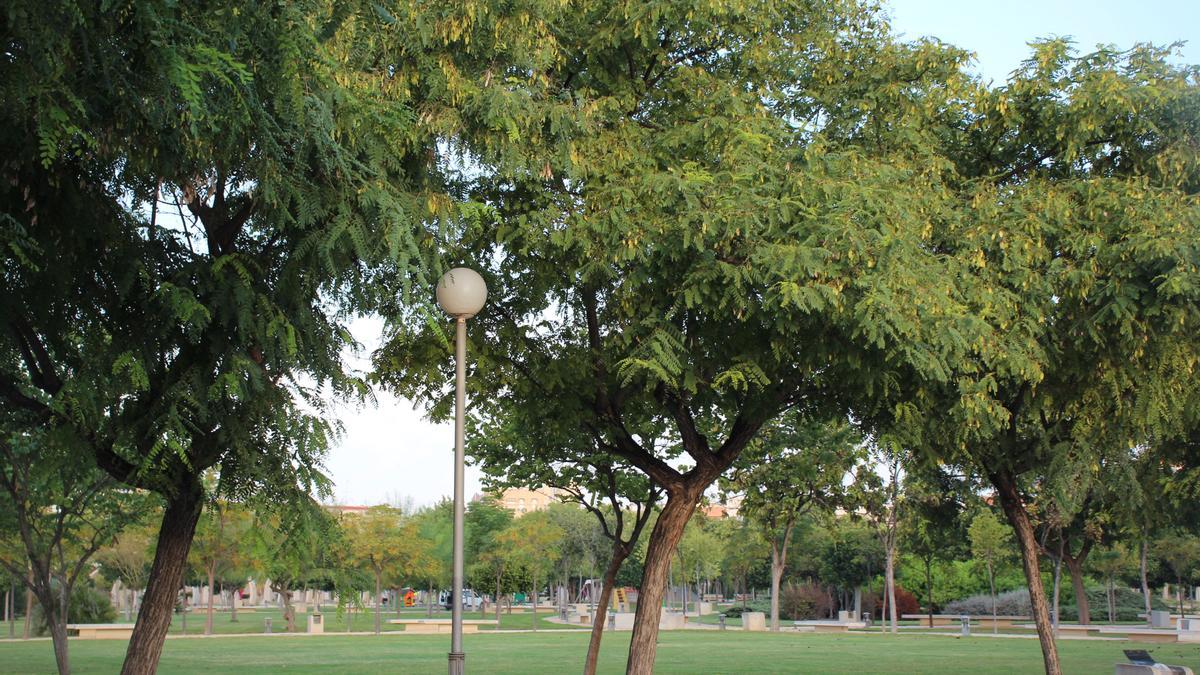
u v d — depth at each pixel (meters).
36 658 29.38
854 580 71.81
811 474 37.06
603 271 12.34
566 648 36.34
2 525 17.33
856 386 13.60
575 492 19.78
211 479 11.41
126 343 9.95
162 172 9.15
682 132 12.88
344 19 9.26
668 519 15.46
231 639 42.28
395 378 15.19
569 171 11.87
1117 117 14.43
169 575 11.38
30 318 10.33
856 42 15.12
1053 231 13.78
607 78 13.67
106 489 17.64
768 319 11.64
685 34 13.77
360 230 9.64
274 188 9.27
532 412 15.71
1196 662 28.08
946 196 14.08
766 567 83.31
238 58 7.78
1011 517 18.69
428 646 37.28
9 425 12.12
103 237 9.80
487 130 11.33
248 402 10.33
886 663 28.66
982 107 14.94
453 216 10.81
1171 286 12.86
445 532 75.38
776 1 14.25
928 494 36.88
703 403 15.25
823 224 11.08
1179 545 55.59
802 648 36.12
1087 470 15.87
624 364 11.91
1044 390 15.38
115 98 7.83
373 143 10.00
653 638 15.02
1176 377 15.22
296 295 10.13
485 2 11.09
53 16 6.68
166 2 6.79
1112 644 38.03
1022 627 56.00
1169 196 13.84
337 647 36.59
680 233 11.38
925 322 11.70
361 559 50.25
